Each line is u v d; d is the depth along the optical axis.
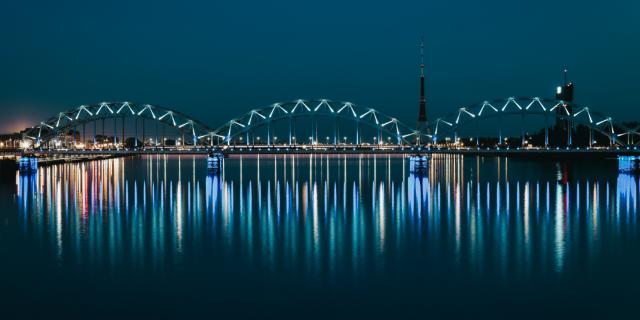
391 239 61.94
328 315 39.47
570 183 129.38
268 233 65.56
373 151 166.62
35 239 62.50
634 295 42.88
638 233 64.50
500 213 80.38
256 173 168.62
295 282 46.31
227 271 49.41
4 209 86.06
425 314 39.62
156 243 60.25
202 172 174.75
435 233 65.19
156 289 44.69
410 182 133.00
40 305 41.38
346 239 62.03
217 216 78.44
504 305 41.12
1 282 46.56
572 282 45.94
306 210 84.31
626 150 165.88
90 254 55.31
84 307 40.94
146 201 96.12
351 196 102.88
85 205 90.81
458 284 45.69
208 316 39.34
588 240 60.97
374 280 46.78
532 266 50.59
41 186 124.81
